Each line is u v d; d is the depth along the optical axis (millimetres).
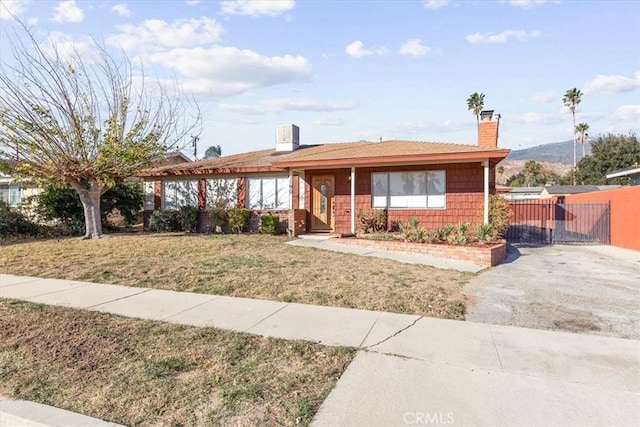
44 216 16453
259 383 3418
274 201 16359
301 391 3271
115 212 18938
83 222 16578
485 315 5348
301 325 4883
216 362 3846
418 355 3953
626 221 13367
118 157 13766
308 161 14156
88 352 4105
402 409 2969
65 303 5910
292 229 14680
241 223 16047
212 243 12297
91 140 13734
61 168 13172
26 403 3148
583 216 15586
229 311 5484
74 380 3523
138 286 7000
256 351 4098
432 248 10352
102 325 4906
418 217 14227
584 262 10109
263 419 2881
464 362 3777
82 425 2834
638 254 11805
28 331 4703
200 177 17484
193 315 5312
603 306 5820
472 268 8898
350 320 5078
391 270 8273
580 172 48688
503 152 11836
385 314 5336
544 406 2996
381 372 3578
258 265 8672
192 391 3299
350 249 11305
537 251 12594
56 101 13188
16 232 14898
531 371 3582
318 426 2781
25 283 7285
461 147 13562
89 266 8727
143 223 19078
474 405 3018
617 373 3539
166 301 6016
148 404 3104
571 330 4754
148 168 15648
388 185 14625
